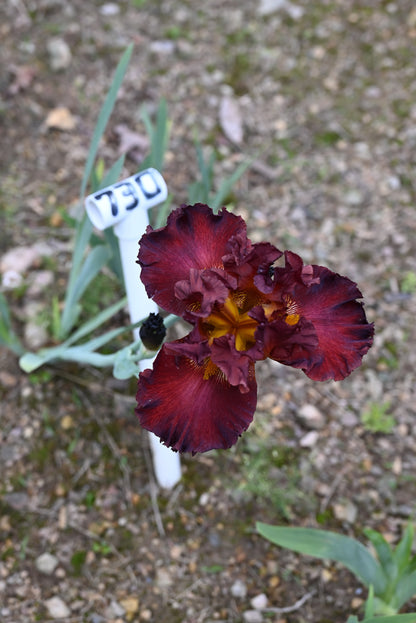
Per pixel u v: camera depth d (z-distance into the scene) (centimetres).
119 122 91
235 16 104
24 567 64
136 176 53
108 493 67
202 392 43
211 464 70
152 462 69
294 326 41
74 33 97
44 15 98
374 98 98
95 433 70
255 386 44
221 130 93
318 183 89
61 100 91
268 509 68
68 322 71
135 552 65
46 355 64
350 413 73
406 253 84
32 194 83
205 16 104
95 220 52
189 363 44
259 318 42
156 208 74
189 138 91
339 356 45
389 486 69
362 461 71
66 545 65
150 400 43
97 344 61
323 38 103
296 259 42
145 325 47
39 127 88
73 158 87
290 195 88
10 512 66
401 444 72
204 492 68
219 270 43
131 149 88
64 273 78
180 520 67
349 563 57
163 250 44
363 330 45
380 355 77
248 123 94
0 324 65
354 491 69
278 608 63
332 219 86
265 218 86
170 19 102
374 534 59
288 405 73
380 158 92
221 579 64
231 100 95
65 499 67
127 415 71
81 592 63
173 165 89
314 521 67
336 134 94
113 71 95
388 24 105
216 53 100
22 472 68
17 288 76
